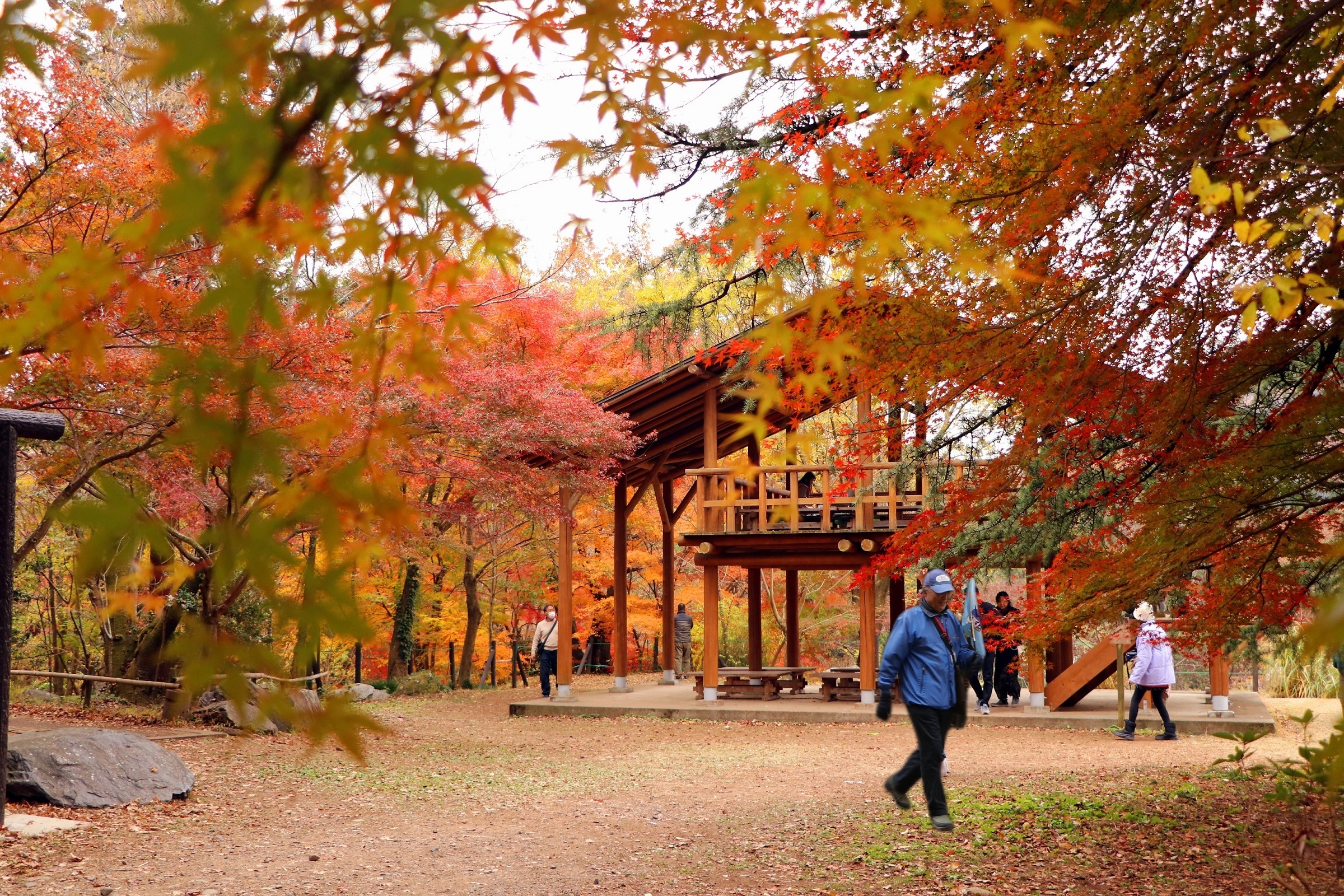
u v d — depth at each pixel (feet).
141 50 2.44
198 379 2.55
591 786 29.78
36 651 60.29
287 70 2.61
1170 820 20.76
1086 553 17.72
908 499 46.44
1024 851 18.97
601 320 25.75
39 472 34.24
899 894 16.62
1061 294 15.06
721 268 23.44
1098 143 13.42
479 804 27.07
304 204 2.81
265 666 2.47
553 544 70.54
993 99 13.70
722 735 42.27
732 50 4.51
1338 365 15.58
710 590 50.62
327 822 24.66
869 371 15.70
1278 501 14.23
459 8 2.67
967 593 27.17
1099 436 17.20
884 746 37.91
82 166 23.98
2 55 2.61
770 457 4.30
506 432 38.75
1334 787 4.52
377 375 3.51
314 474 2.81
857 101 4.43
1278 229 13.41
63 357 21.57
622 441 44.78
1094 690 56.70
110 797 24.71
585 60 3.76
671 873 19.24
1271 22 12.80
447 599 75.41
